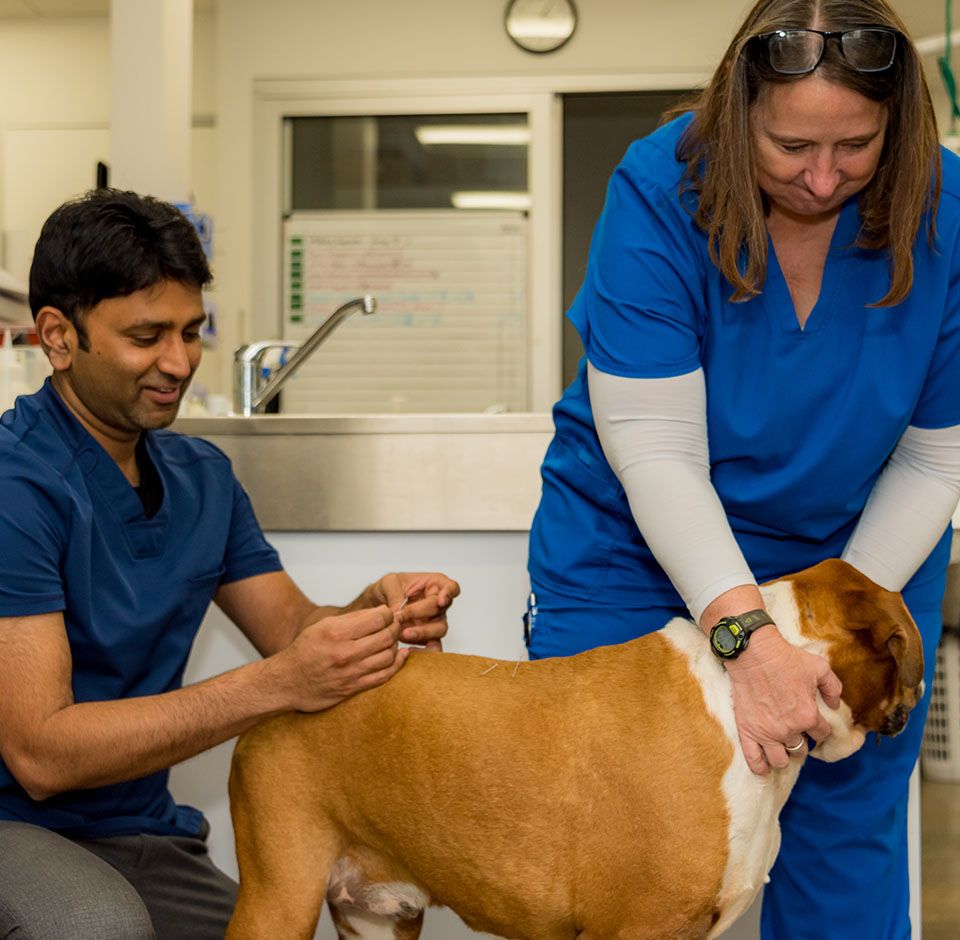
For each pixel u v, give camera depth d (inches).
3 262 147.1
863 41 46.4
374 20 214.7
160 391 60.8
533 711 55.1
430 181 215.5
